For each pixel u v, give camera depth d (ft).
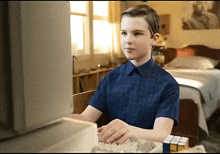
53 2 1.07
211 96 2.47
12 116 1.07
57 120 1.38
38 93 1.08
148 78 2.23
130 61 2.32
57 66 1.13
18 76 1.04
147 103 2.17
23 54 1.01
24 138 1.15
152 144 1.42
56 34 1.11
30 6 1.00
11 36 0.99
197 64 2.96
